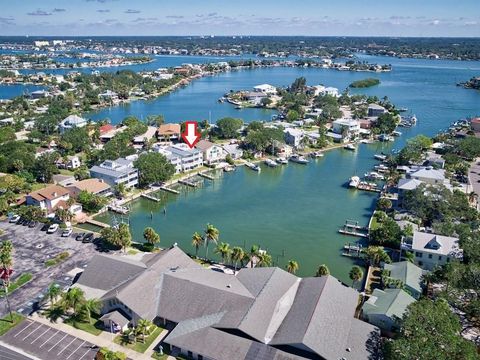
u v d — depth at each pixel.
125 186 167.25
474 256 104.19
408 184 159.75
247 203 164.75
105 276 98.06
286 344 75.75
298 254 125.88
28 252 117.56
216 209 158.75
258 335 78.44
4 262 100.19
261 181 189.38
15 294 97.94
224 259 115.56
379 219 144.75
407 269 104.81
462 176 186.62
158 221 147.62
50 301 94.38
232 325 80.12
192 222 147.38
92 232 130.88
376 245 128.00
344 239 135.50
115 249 120.44
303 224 146.38
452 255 109.94
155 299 90.00
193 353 78.44
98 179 164.50
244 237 136.38
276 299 88.44
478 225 130.88
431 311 76.31
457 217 138.25
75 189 153.25
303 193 175.38
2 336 84.19
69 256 115.75
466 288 87.56
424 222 142.25
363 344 77.81
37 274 106.38
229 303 86.19
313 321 79.94
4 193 154.88
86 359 78.62
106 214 150.25
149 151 195.88
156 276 95.25
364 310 90.19
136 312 85.25
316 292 89.56
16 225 134.25
